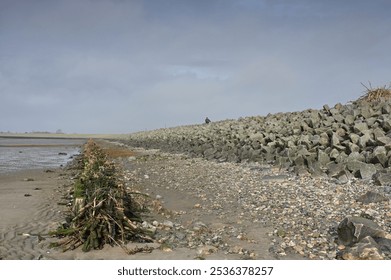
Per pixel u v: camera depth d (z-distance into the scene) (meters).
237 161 20.91
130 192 10.83
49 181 17.53
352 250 6.94
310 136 17.78
